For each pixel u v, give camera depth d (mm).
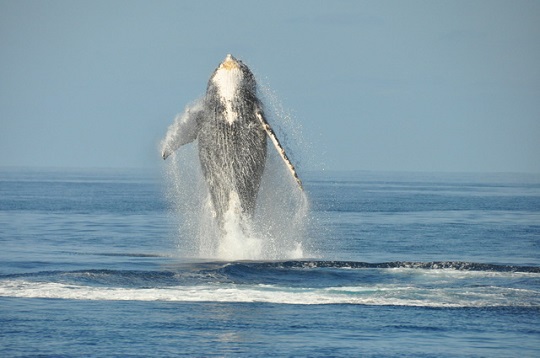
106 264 131375
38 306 94750
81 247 163250
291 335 84500
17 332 83312
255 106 131000
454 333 86562
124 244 170500
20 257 143250
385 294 104812
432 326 89188
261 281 112625
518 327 89375
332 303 99625
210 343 81000
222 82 130125
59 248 161125
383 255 155750
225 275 114438
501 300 101938
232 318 91000
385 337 84500
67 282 107312
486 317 93562
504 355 78812
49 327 85500
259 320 90250
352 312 95000
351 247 170875
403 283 113438
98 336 82562
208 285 108562
